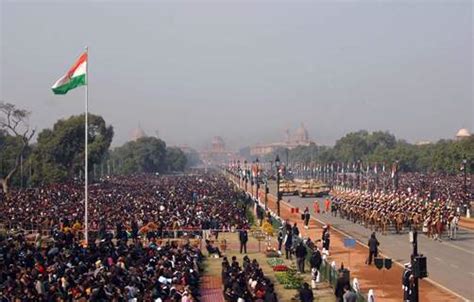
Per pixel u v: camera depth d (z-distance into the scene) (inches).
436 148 7145.7
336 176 7445.9
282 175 6894.7
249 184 6392.7
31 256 1421.0
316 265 1593.3
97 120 6343.5
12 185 5580.7
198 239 2234.3
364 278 1621.6
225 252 2130.9
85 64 2052.2
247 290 1232.8
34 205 3080.7
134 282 1239.5
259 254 2090.3
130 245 1761.8
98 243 1831.9
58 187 4736.7
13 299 1038.4
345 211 3120.1
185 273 1395.2
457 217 2493.8
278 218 2711.6
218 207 3120.1
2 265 1304.1
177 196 4069.9
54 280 1187.9
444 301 1349.7
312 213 3449.8
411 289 1109.7
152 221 2415.1
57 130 5954.7
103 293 1099.9
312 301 1225.4
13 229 2311.8
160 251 1635.1
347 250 2082.9
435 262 1811.0
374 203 2824.8
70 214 2642.7
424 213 2490.2
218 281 1648.6
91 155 5984.3
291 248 1956.2
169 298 1171.9
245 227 2479.1
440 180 5910.4
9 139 6230.3
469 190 4547.2
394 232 2513.5
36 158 5649.6
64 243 1702.8
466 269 1702.8
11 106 4968.0
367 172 6461.6
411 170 7869.1
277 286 1568.7
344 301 1183.6
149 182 6683.1
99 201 3437.5
